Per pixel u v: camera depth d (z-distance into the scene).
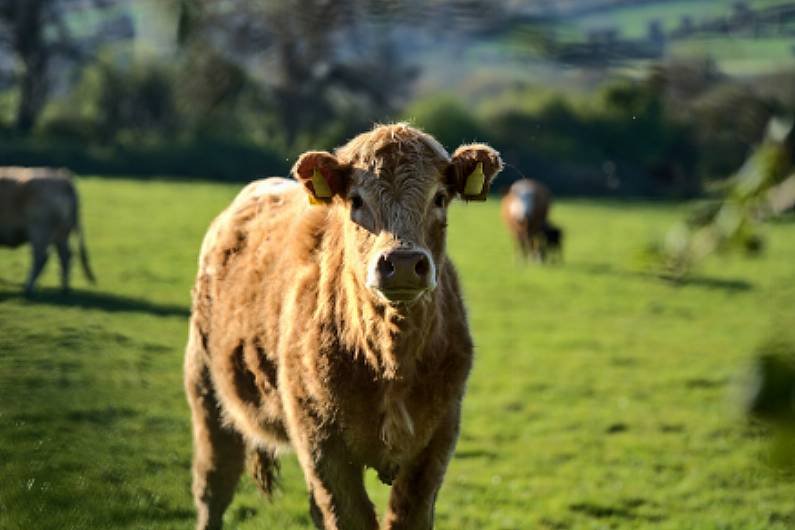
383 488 11.63
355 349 6.04
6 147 59.66
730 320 27.08
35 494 8.90
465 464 13.45
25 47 43.34
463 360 6.25
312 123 34.03
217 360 7.54
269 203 7.84
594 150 61.09
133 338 16.88
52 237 21.64
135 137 63.53
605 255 40.06
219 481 7.94
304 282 6.54
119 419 11.72
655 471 13.38
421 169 5.77
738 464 13.75
